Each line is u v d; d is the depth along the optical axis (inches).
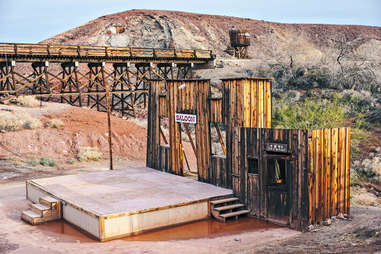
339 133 462.6
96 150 943.7
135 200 474.0
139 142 1016.2
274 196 464.4
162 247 372.2
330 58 1469.0
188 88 598.2
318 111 957.2
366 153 749.9
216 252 349.1
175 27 3002.0
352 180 640.4
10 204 564.4
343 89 1174.3
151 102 690.8
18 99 1212.5
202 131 577.0
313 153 430.6
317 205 439.8
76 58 1230.9
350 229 401.4
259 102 523.5
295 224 441.1
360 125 893.2
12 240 405.1
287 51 2790.4
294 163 440.5
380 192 605.3
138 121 1305.4
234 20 3895.2
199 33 3294.8
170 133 647.1
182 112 613.9
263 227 452.4
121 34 2989.7
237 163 514.0
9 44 1104.8
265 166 474.3
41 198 513.7
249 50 3144.7
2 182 698.2
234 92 519.2
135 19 3134.8
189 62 1552.7
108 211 424.5
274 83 1342.3
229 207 487.8
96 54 1270.9
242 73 1592.0
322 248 331.0
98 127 1036.5
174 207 455.8
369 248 302.2
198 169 589.3
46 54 1162.0
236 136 514.3
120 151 974.4
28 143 917.8
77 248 376.8
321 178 442.9
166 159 663.1
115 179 603.2
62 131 988.6
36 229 452.1
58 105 1203.9
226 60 1849.2
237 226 456.4
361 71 1230.9
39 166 823.1
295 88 1267.2
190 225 462.6
